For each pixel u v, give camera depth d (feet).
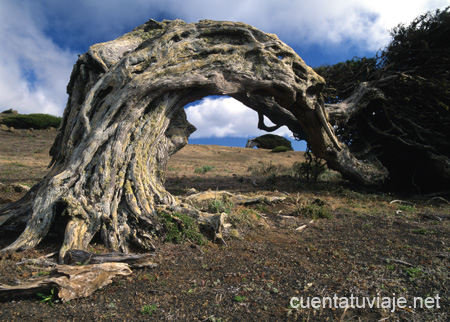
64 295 12.34
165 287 13.73
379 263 17.38
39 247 18.38
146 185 22.66
